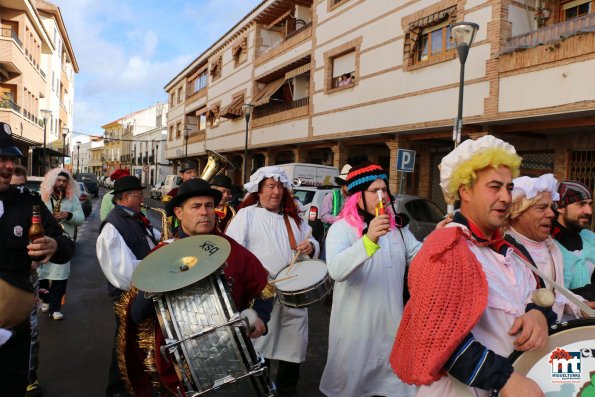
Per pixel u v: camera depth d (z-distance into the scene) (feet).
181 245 7.63
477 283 5.11
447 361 4.99
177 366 6.77
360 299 9.40
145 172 182.19
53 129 117.91
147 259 7.51
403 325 5.85
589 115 32.73
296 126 65.51
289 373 12.83
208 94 105.70
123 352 7.99
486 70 37.37
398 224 10.37
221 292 7.00
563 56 31.81
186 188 8.40
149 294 7.04
